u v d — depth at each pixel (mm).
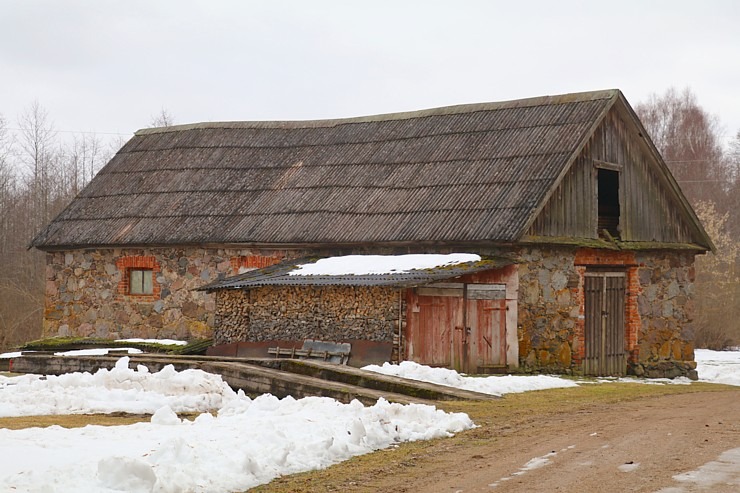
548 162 21438
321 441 10125
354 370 16125
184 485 8258
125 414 13664
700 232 24938
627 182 23516
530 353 20844
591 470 8992
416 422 11859
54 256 26656
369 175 24125
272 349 21359
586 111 22594
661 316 24141
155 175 27266
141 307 25188
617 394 16281
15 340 34312
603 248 22406
